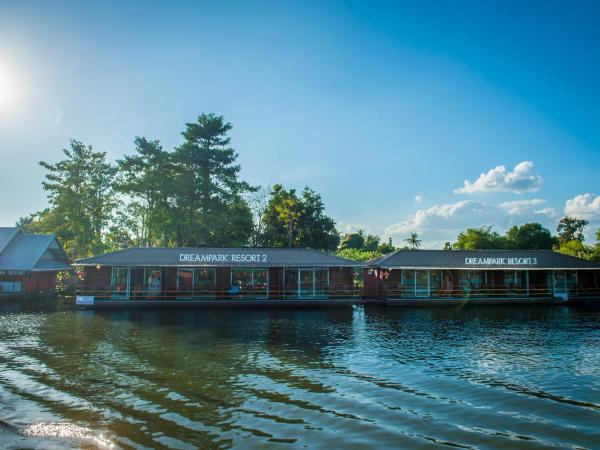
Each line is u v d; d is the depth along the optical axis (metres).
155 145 54.84
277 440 11.37
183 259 39.94
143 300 37.78
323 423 12.48
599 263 45.59
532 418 13.00
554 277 45.75
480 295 42.69
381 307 40.47
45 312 35.25
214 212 54.69
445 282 44.47
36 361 18.88
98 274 39.00
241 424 12.37
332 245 75.06
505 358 20.14
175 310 36.84
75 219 56.81
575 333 26.89
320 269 41.69
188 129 58.97
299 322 31.03
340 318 33.25
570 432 12.05
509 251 46.62
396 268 42.28
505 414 13.29
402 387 15.77
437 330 27.92
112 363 18.66
